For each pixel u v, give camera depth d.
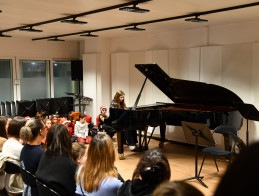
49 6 4.46
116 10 4.71
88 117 7.56
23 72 9.31
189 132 4.41
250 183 0.35
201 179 4.72
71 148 2.57
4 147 3.22
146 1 4.04
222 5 4.40
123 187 1.79
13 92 9.10
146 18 5.55
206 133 4.13
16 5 4.40
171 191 0.76
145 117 5.53
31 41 9.25
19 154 3.16
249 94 5.83
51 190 2.30
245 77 5.86
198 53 6.62
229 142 5.27
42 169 2.48
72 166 2.43
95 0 4.04
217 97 5.54
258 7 4.43
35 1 4.11
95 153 2.08
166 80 5.59
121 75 8.58
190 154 6.24
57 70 10.12
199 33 6.65
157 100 7.67
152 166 1.72
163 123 5.71
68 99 8.91
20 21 5.97
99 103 9.04
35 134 2.82
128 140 6.49
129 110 5.42
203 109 5.87
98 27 6.80
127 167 5.40
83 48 10.04
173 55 7.18
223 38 6.26
